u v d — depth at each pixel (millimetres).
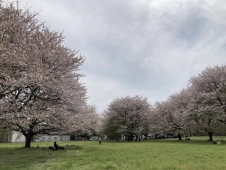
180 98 39438
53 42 17000
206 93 27750
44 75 12602
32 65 12078
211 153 13180
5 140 50688
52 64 16109
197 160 10328
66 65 17469
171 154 13070
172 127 41156
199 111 27438
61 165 9562
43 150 17953
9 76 10789
